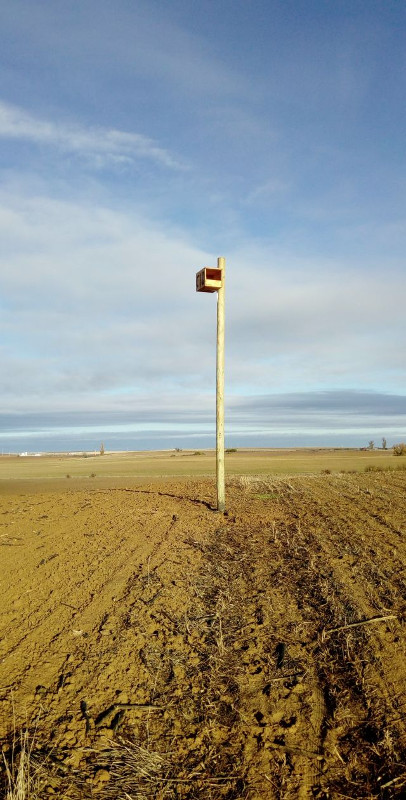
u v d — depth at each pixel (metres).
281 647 4.20
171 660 3.99
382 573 5.82
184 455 75.12
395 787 2.71
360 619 4.59
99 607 4.96
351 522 8.64
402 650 4.02
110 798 2.64
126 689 3.60
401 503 10.52
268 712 3.37
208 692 3.59
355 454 59.56
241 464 39.66
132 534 7.98
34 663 3.90
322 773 2.85
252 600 5.17
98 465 47.06
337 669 3.85
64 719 3.25
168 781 2.78
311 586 5.47
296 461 42.09
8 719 3.23
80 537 7.78
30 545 7.27
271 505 10.64
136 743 3.06
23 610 4.90
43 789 2.67
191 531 8.19
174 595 5.29
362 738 3.11
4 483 21.33
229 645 4.24
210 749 3.03
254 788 2.73
